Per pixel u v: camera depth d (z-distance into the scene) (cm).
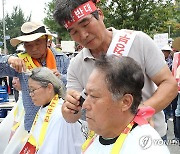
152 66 226
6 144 399
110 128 173
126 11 1770
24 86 348
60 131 293
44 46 369
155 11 1786
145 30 1806
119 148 170
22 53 370
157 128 241
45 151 295
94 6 218
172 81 223
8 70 355
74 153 291
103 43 231
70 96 200
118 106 169
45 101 315
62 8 216
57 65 383
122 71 167
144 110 176
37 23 372
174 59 532
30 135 315
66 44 1359
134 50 226
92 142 188
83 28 217
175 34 2491
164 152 166
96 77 170
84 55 239
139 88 172
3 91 617
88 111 173
